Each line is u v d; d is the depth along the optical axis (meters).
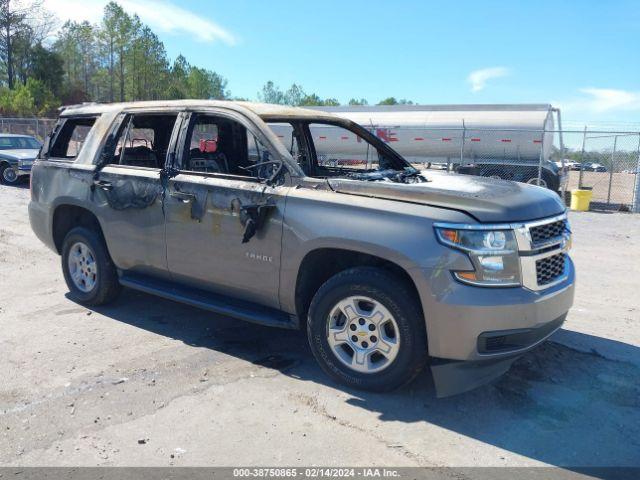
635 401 3.92
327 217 3.94
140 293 6.31
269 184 4.28
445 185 4.45
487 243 3.52
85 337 4.98
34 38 81.19
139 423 3.54
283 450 3.26
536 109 21.66
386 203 3.80
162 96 94.19
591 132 17.36
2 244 8.88
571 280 4.08
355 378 3.94
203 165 4.97
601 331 5.31
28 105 57.16
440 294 3.51
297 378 4.21
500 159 22.05
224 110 4.71
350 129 5.54
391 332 3.80
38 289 6.46
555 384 4.15
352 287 3.84
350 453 3.24
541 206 3.95
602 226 12.96
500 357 3.60
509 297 3.53
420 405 3.81
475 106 22.75
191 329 5.22
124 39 90.62
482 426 3.56
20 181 18.05
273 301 4.33
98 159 5.47
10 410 3.69
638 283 7.27
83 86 93.88
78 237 5.68
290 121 4.98
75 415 3.63
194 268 4.74
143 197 4.98
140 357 4.56
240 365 4.43
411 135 23.17
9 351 4.65
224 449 3.26
